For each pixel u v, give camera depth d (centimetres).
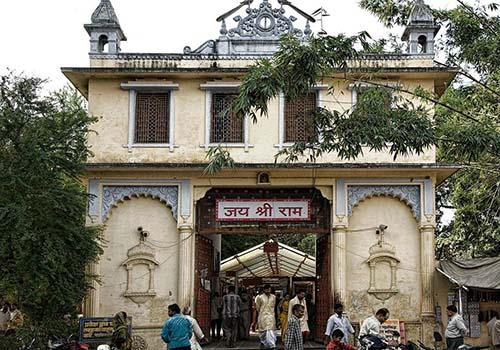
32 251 1902
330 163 2138
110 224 2194
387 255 2158
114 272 2178
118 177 2191
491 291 2089
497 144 1461
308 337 2402
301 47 1379
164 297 2167
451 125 1514
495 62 1911
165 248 2186
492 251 2678
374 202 2191
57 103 2195
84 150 2053
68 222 1970
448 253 2953
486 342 2091
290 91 1380
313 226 2231
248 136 2198
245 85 1369
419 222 2164
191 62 2238
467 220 2648
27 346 1792
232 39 2262
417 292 2148
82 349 1714
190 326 1530
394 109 1474
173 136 2206
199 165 2148
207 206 2248
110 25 2253
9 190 1933
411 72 2162
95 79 2230
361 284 2158
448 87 2392
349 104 2191
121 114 2222
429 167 2131
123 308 2166
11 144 1970
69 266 1962
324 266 2244
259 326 1964
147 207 2203
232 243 3806
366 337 1514
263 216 2222
